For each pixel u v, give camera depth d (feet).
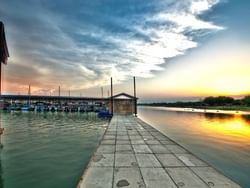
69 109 143.02
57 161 26.73
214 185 14.34
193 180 15.24
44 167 24.23
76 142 39.91
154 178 15.61
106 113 100.83
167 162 19.86
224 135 52.26
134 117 81.82
